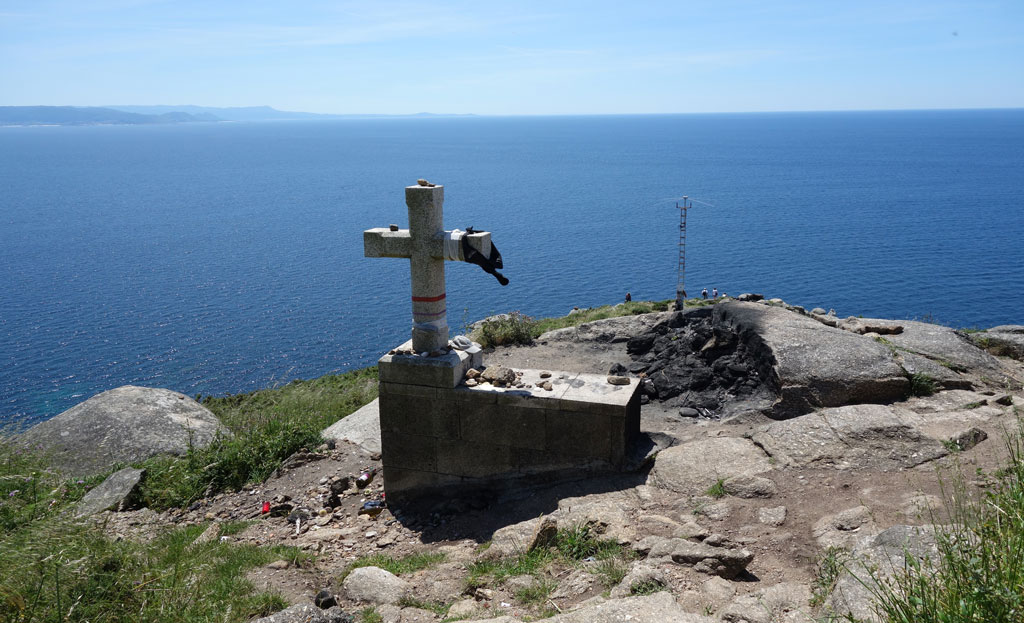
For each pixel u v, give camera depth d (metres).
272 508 8.38
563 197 173.75
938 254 94.94
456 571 5.91
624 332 13.16
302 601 5.33
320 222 139.75
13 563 4.76
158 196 188.88
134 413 11.36
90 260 102.56
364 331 64.12
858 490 6.25
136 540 6.50
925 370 9.05
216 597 5.17
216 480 9.23
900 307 67.94
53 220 144.88
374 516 8.06
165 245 114.94
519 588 5.24
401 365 8.02
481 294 76.69
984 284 76.69
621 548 5.70
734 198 163.62
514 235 118.25
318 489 8.77
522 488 7.88
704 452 7.49
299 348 59.22
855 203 150.38
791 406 8.77
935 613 2.95
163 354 58.03
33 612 4.41
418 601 5.32
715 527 6.00
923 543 4.21
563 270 89.50
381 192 193.25
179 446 10.62
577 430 7.56
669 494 6.88
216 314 71.62
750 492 6.53
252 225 136.12
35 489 8.10
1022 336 11.39
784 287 77.94
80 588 4.89
